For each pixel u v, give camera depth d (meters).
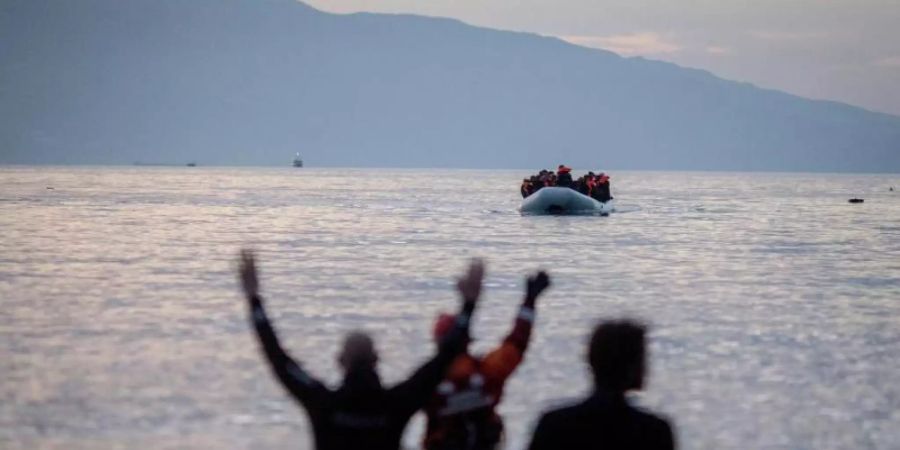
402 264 106.56
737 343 63.75
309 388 27.12
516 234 149.75
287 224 171.00
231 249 122.69
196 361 56.31
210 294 81.88
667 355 59.97
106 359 56.84
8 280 90.56
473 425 29.05
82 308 74.38
